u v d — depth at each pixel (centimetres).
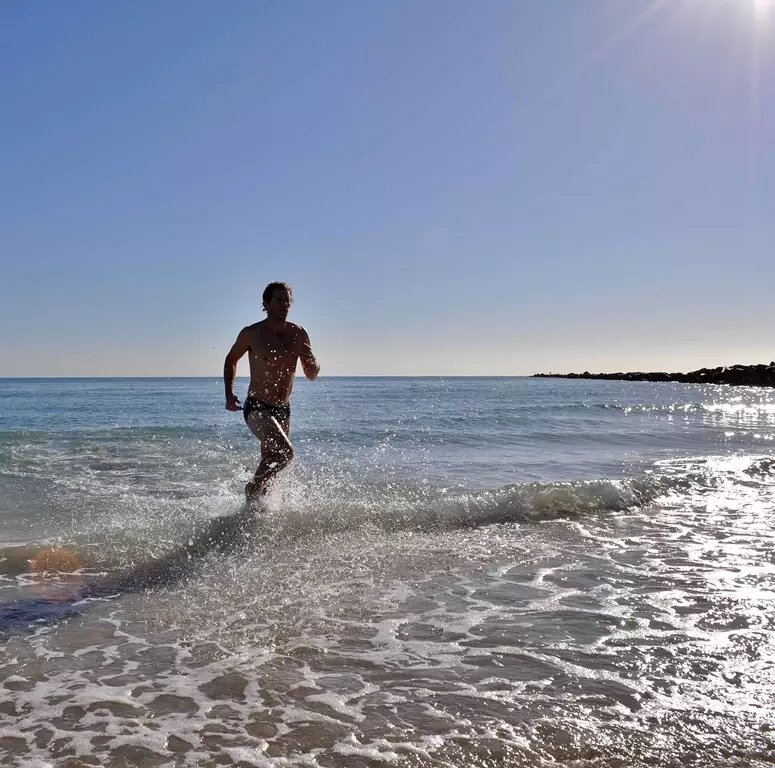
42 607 318
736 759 193
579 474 742
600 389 5025
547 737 204
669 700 230
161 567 381
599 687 240
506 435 1209
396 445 1025
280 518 481
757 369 6175
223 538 437
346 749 197
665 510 570
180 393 3544
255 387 539
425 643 282
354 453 913
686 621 309
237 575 371
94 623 299
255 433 535
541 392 4225
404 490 614
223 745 199
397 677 248
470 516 519
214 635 288
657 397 3519
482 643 282
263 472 521
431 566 397
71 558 390
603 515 548
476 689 238
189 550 412
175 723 212
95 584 351
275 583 359
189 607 321
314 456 869
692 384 6869
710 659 265
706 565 405
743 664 261
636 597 344
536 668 257
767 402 3052
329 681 244
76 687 238
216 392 3691
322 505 515
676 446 1084
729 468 786
